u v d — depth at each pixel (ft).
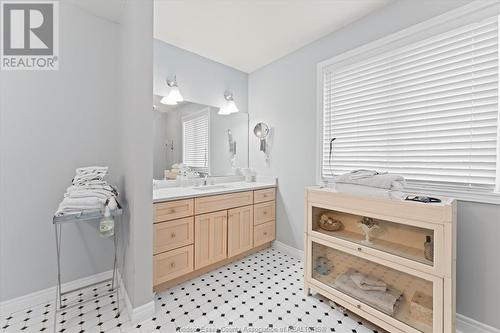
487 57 4.60
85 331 4.75
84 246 6.34
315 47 7.84
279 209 9.32
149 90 5.12
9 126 5.28
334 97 7.43
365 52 6.51
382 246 5.07
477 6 4.58
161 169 8.08
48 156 5.77
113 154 6.76
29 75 5.52
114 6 6.03
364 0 5.83
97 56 6.47
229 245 7.77
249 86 10.59
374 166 6.48
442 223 4.01
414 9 5.52
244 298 6.01
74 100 6.12
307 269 6.17
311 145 8.07
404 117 5.86
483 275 4.61
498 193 4.42
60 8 5.88
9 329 4.79
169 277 6.26
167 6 6.04
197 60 8.88
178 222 6.45
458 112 5.00
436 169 5.34
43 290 5.75
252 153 10.46
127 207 5.49
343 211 5.45
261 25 6.97
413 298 4.65
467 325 4.75
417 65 5.57
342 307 5.55
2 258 5.26
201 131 9.07
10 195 5.32
